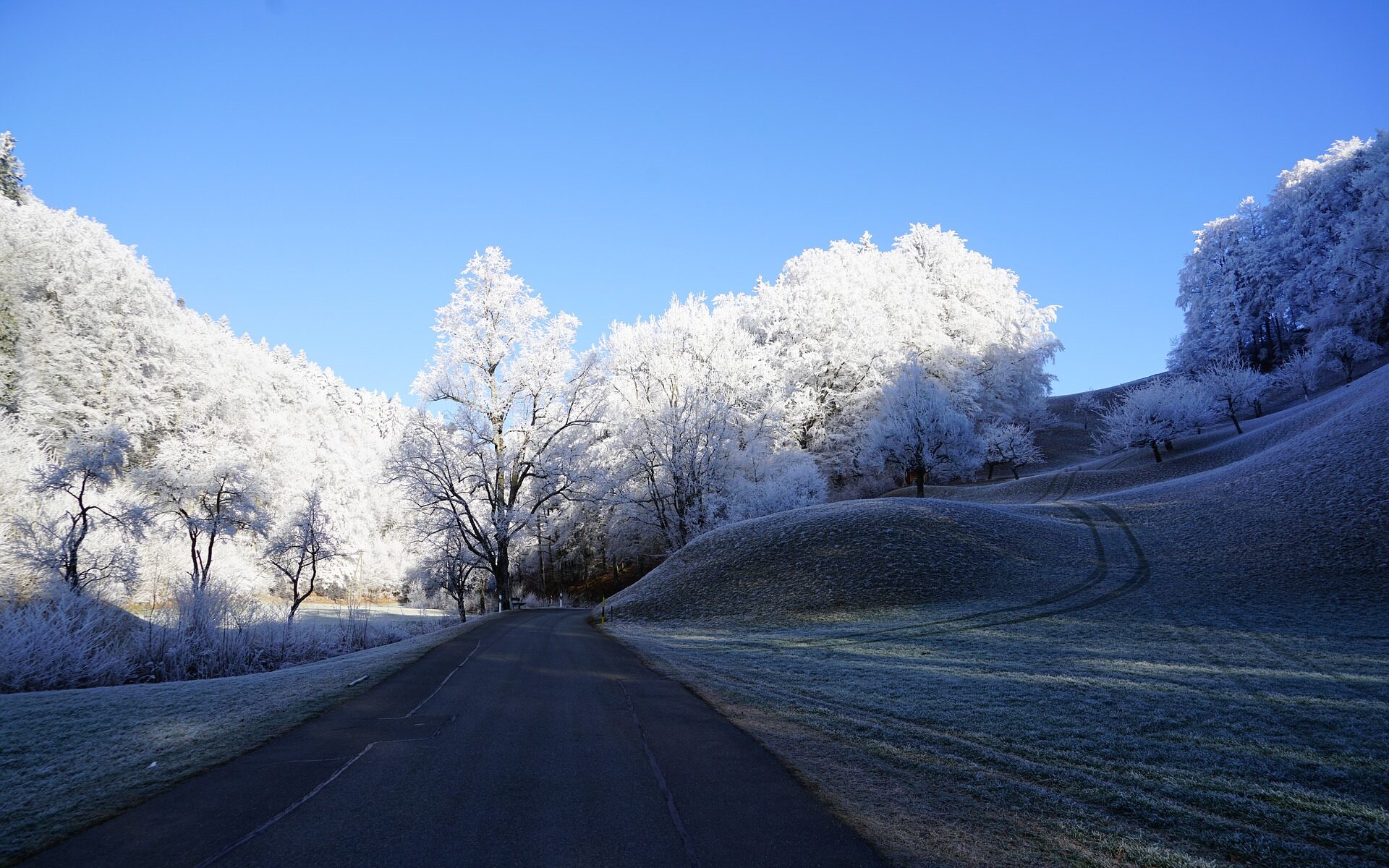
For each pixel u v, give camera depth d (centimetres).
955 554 3366
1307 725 1034
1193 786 756
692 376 5625
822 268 7675
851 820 605
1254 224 8756
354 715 1038
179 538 4575
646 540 5875
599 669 1555
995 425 7512
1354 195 7769
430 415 3988
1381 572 2472
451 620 4819
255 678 1459
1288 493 3509
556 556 6806
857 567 3338
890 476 7206
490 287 4112
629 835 566
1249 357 8544
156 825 585
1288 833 632
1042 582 3020
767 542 3841
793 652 1962
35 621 1766
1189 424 6178
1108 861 537
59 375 5766
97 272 6450
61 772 744
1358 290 7019
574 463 4212
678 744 871
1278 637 1881
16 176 8112
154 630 2095
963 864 521
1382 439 3597
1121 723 1036
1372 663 1538
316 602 6706
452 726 973
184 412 6675
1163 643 1877
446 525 3866
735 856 525
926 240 8925
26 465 3722
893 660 1753
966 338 8069
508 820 603
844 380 7044
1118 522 4000
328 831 573
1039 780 754
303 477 7088
